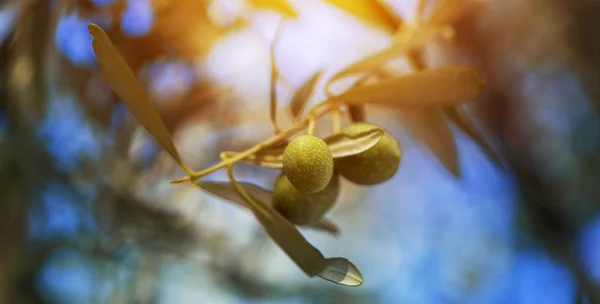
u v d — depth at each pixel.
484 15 0.56
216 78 0.48
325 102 0.33
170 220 0.55
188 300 0.66
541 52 0.68
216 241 0.61
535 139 0.75
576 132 0.77
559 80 0.73
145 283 0.57
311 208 0.33
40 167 0.50
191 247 0.58
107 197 0.52
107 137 0.47
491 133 0.72
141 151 0.49
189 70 0.46
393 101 0.33
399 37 0.40
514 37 0.63
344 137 0.32
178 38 0.43
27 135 0.48
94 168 0.51
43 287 0.54
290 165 0.30
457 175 0.41
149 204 0.54
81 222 0.53
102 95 0.44
